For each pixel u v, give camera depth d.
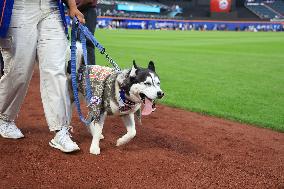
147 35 40.75
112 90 4.58
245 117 7.29
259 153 5.27
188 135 5.96
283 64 16.70
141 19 61.34
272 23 66.12
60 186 3.89
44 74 4.72
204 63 16.41
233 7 72.12
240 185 4.12
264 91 10.10
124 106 4.59
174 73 12.96
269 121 7.05
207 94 9.48
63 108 4.79
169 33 48.19
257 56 20.22
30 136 5.40
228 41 33.53
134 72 4.43
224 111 7.76
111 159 4.64
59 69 4.72
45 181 3.99
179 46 26.34
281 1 78.75
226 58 18.84
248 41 33.72
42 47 4.69
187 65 15.45
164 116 7.18
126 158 4.70
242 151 5.31
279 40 35.53
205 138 5.85
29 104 7.57
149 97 4.38
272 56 20.38
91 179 4.07
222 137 5.95
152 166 4.48
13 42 4.65
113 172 4.27
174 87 10.28
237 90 10.16
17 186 3.86
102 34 38.69
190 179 4.18
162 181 4.09
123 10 66.50
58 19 4.75
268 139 6.04
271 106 8.34
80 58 5.09
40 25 4.69
